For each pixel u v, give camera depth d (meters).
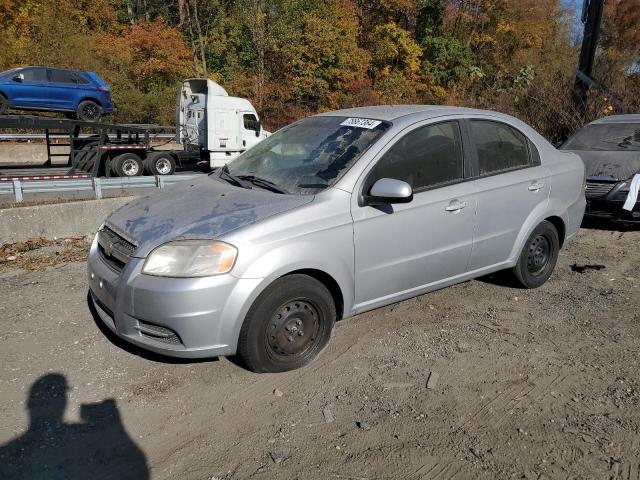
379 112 4.45
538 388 3.54
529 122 13.10
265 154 4.50
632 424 3.17
